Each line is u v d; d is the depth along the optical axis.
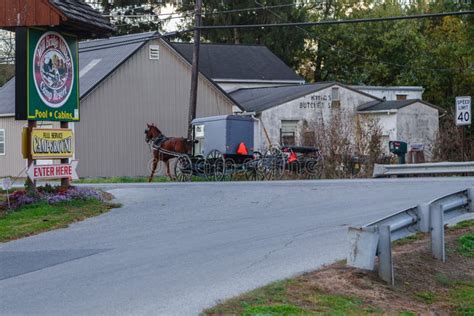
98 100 45.19
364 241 11.47
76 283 11.47
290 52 74.00
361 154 39.16
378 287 11.38
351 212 18.55
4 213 19.45
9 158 48.00
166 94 48.56
